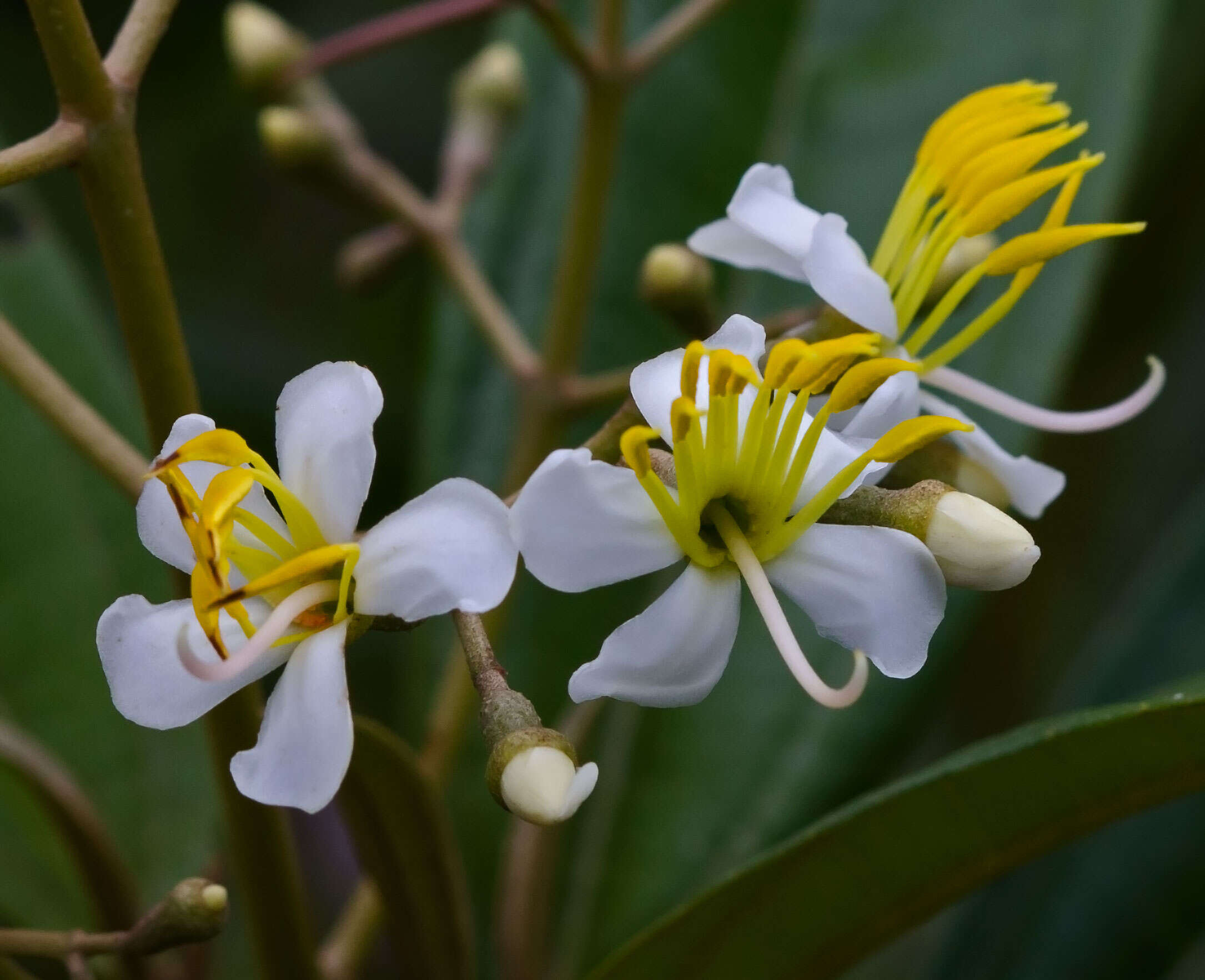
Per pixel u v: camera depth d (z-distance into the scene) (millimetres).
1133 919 279
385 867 244
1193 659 283
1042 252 239
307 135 280
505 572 222
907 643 227
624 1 270
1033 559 227
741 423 228
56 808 253
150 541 227
